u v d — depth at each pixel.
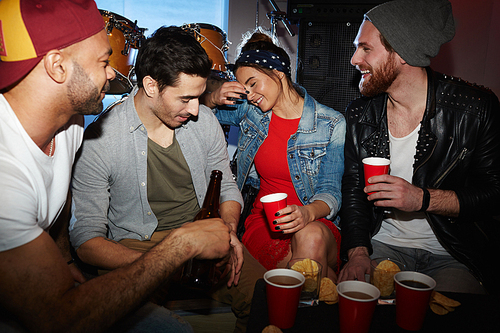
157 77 1.16
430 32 1.32
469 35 3.38
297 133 1.66
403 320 0.80
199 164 1.41
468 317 0.84
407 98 1.46
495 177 1.40
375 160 1.26
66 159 1.01
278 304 0.79
